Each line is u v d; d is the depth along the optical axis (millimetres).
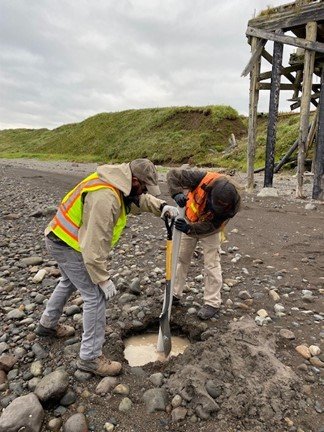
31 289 4871
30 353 3457
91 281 3066
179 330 4168
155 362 3395
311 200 10734
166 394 2939
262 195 11352
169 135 29094
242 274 5332
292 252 6230
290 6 10469
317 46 10086
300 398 2877
